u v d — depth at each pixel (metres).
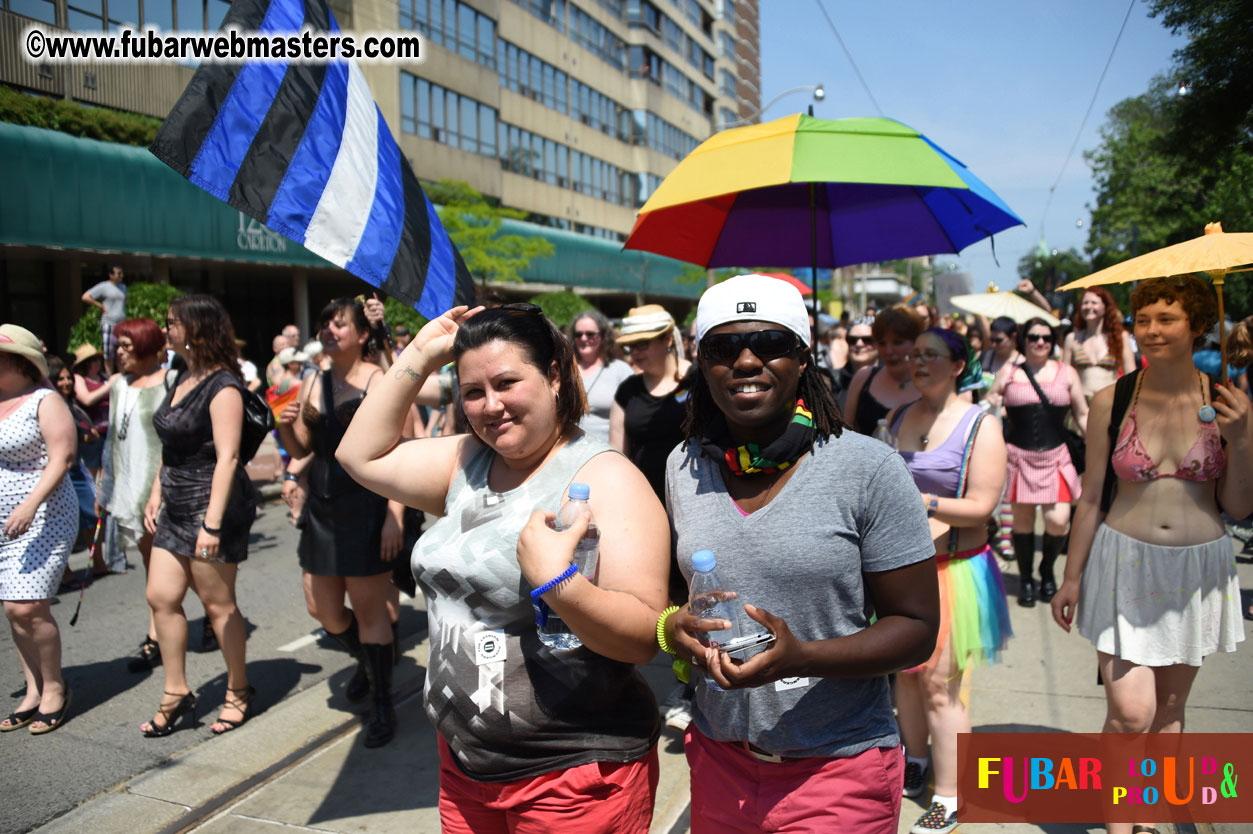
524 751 1.97
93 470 7.87
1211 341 7.07
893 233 4.49
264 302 22.20
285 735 4.11
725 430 1.98
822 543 1.84
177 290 13.20
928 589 1.83
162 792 3.58
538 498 1.99
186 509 3.99
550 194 35.09
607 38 40.69
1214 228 2.79
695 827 2.09
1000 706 4.24
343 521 3.96
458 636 2.02
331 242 2.46
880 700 1.96
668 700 4.43
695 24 52.22
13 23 13.70
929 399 3.28
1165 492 2.85
